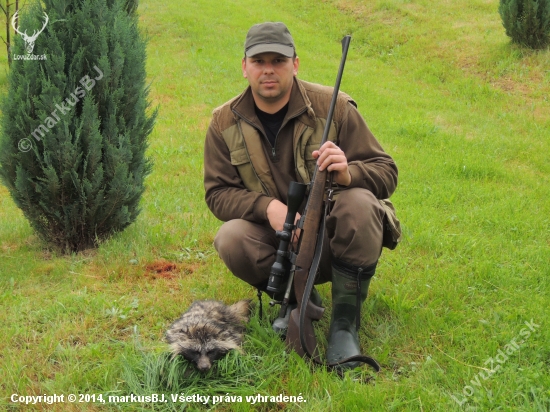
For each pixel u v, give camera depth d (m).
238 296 4.35
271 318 3.95
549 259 4.97
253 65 3.42
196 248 5.35
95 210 5.14
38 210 5.11
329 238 3.56
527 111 10.88
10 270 4.91
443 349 3.66
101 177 5.01
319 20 17.20
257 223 3.70
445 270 4.76
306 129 3.57
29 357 3.61
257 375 3.34
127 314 4.15
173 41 15.05
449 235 5.59
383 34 15.35
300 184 3.29
